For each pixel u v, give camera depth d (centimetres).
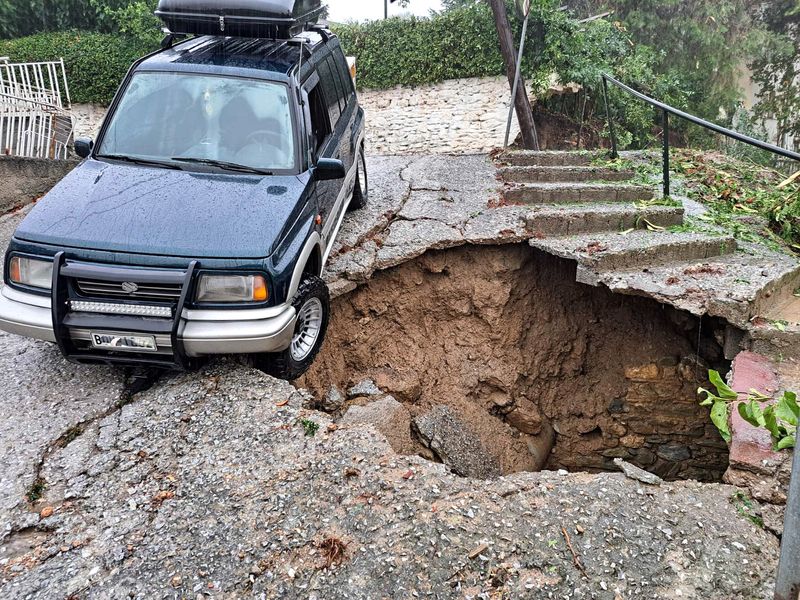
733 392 390
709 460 693
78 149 510
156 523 346
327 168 497
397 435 542
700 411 684
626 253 600
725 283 551
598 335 737
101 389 455
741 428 410
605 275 583
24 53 1352
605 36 1358
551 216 662
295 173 491
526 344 714
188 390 450
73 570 319
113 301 419
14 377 470
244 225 432
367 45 1335
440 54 1290
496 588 310
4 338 525
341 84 697
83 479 375
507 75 1171
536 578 314
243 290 418
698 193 824
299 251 452
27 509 354
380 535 337
